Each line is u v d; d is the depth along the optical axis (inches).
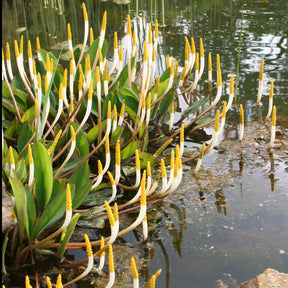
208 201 96.9
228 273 76.5
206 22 222.5
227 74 159.2
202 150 102.7
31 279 74.7
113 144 100.9
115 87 116.2
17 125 101.8
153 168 108.6
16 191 68.2
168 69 124.2
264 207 94.7
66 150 101.7
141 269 77.4
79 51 125.7
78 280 74.2
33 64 99.9
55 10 259.6
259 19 222.8
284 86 148.8
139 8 259.1
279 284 71.3
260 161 111.9
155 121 121.4
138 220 74.0
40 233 77.4
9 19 242.1
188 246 83.3
